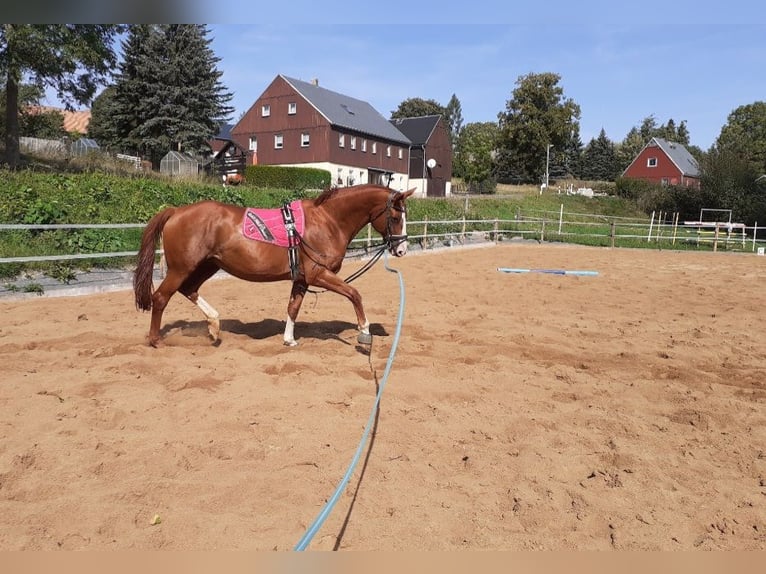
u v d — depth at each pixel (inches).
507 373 264.4
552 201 1892.2
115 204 676.7
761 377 276.2
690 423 218.4
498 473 169.5
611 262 815.7
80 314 360.8
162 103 1660.9
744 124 3732.8
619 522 147.3
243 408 206.1
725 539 142.1
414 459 176.1
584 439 196.1
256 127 1931.6
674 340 345.4
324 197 283.7
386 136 2020.2
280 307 404.5
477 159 2518.5
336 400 218.7
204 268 287.3
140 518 138.2
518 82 2632.9
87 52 848.9
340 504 148.4
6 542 127.0
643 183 2148.1
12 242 505.0
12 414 195.2
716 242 1109.7
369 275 598.5
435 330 350.3
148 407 204.8
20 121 1370.6
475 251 903.1
